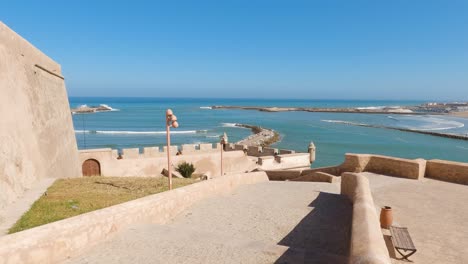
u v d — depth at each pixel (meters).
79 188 13.20
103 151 24.52
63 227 6.16
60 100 20.69
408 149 58.91
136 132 79.25
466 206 9.90
